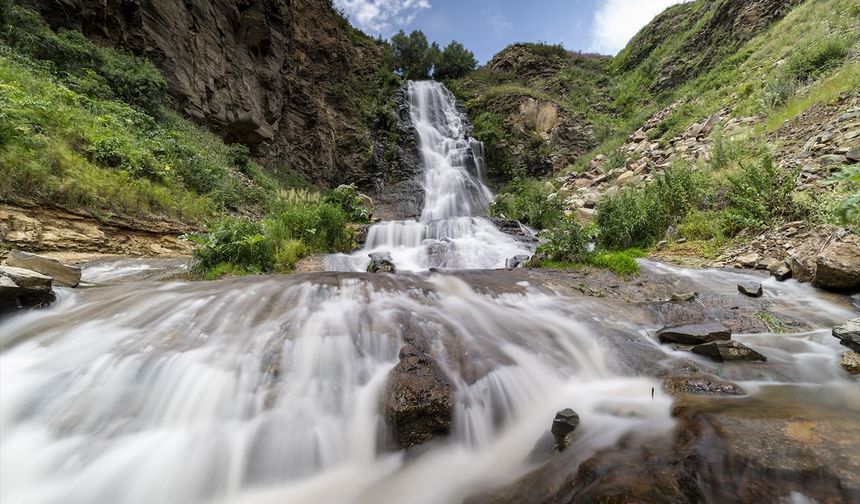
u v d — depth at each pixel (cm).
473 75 3186
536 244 1130
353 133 2405
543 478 234
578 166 2058
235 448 280
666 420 266
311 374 334
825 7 1479
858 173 227
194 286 516
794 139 884
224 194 1043
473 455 293
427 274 636
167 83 1291
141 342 355
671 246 791
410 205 2070
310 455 286
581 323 456
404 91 2741
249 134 1725
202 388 313
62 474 262
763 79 1380
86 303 443
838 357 351
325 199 1334
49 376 315
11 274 396
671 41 2666
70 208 634
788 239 629
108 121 894
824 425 234
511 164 2375
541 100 2636
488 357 362
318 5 2508
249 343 359
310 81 2309
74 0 1091
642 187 1173
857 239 499
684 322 468
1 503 247
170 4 1354
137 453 270
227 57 1627
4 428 284
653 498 180
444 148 2442
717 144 1002
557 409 320
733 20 2109
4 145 584
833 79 981
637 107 2434
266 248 752
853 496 178
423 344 377
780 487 189
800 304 488
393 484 270
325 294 484
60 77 961
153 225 764
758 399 286
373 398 314
